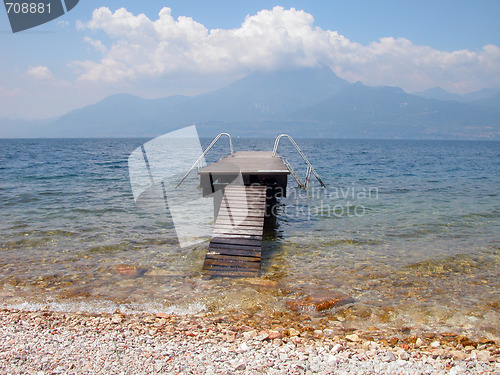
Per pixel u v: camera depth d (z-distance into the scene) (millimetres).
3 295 5934
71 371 3578
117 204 13414
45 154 48875
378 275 6988
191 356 3984
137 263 7473
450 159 49594
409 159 47594
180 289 6211
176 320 5055
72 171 25547
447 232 10188
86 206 13094
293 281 6656
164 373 3594
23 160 37094
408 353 4195
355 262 7746
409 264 7621
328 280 6711
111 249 8383
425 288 6383
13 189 17328
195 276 6789
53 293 6043
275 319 5164
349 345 4383
